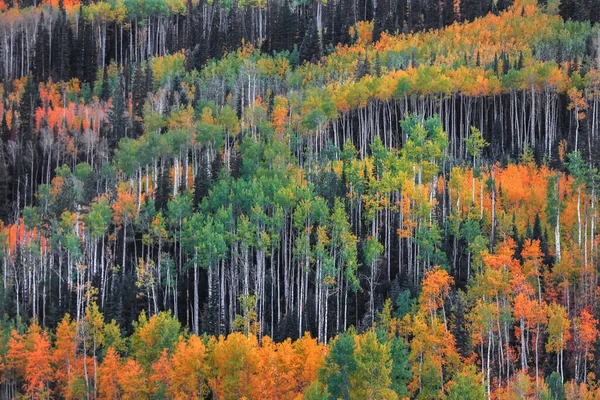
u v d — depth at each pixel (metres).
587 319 93.75
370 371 79.12
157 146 150.25
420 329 92.19
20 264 122.88
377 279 115.75
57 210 129.38
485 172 141.62
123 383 87.81
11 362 96.44
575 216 117.69
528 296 97.06
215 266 115.38
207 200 130.62
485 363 97.50
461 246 121.25
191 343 90.44
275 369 87.12
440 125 146.25
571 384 85.88
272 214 128.12
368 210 127.38
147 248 133.12
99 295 118.62
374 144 141.38
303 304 116.00
